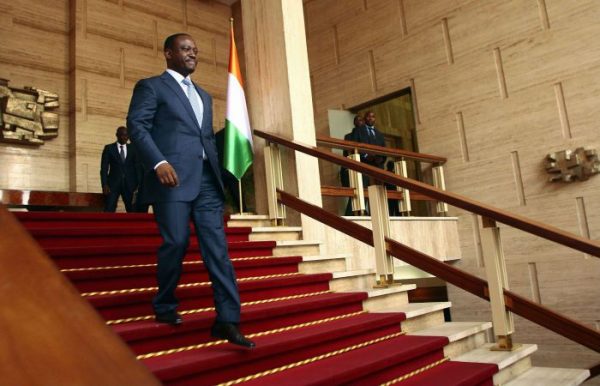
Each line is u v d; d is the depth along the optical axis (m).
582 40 6.24
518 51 6.81
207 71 9.93
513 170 6.77
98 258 3.19
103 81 8.18
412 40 8.00
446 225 6.93
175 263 2.34
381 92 8.38
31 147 7.43
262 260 3.80
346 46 8.91
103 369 0.60
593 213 6.02
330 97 9.11
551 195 6.39
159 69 9.00
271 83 5.09
